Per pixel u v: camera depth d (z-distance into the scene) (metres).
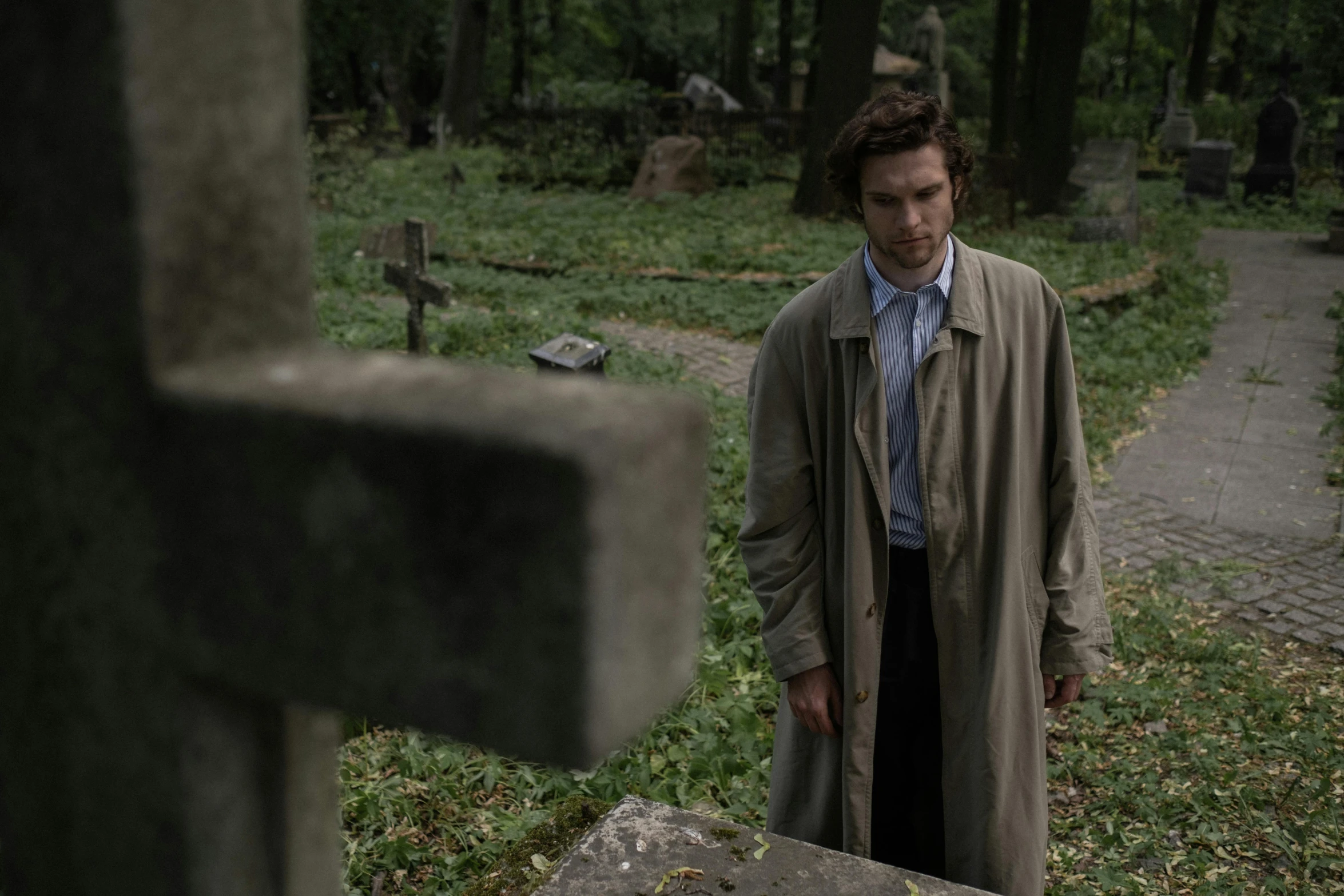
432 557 0.52
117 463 0.58
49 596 0.64
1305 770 3.89
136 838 0.66
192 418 0.55
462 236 14.19
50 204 0.55
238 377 0.56
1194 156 20.42
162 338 0.55
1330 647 4.96
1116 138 29.84
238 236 0.58
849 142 2.09
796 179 21.89
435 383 0.54
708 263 12.43
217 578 0.58
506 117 24.39
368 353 0.59
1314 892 3.26
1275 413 8.42
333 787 0.73
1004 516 2.23
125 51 0.51
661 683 0.53
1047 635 2.31
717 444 6.40
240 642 0.59
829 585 2.33
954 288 2.18
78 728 0.66
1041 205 18.48
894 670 2.35
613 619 0.49
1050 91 18.14
